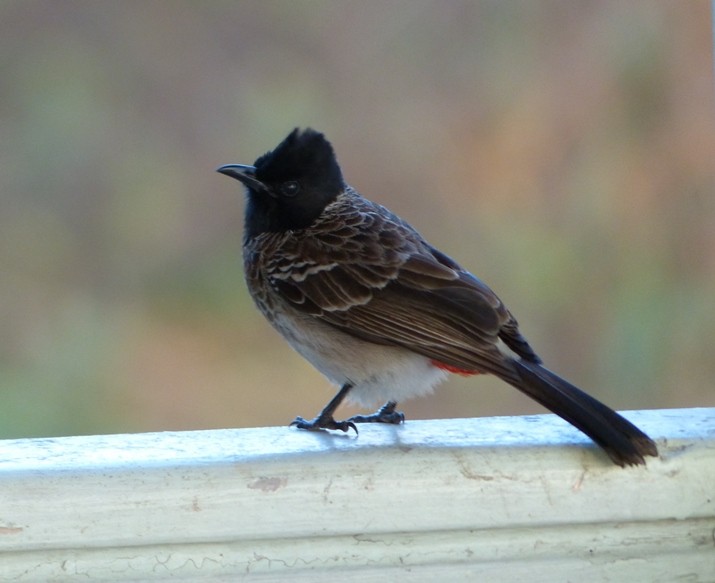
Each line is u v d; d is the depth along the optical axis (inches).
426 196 519.2
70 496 180.4
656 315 456.4
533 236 485.4
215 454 187.5
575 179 489.1
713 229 470.0
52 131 550.3
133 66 558.3
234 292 525.3
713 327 453.4
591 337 466.0
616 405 452.8
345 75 547.2
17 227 537.0
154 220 541.0
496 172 507.2
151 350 512.7
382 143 531.5
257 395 503.8
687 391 448.1
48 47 559.5
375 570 186.7
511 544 187.6
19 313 519.8
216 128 555.2
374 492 184.1
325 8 553.6
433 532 186.9
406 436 195.3
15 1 558.9
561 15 506.3
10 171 544.7
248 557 185.5
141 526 181.9
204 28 562.3
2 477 179.6
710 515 187.6
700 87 477.4
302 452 187.0
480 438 192.9
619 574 189.2
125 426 495.2
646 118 483.5
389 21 544.7
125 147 551.8
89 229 540.7
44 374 501.7
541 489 185.8
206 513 182.5
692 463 186.1
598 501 186.5
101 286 531.5
